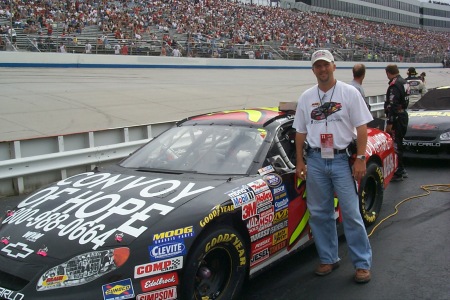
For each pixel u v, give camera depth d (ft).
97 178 11.76
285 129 13.12
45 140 21.94
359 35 179.52
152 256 8.61
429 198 19.31
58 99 46.60
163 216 9.18
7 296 8.20
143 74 76.48
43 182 21.71
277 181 11.52
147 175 11.55
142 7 109.81
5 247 9.12
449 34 283.59
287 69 110.93
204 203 9.68
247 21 137.69
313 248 14.08
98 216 9.41
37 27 78.89
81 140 23.41
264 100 54.54
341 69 125.49
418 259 13.03
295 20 162.20
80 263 8.30
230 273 10.19
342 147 11.39
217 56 103.71
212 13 130.21
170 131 13.91
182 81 70.33
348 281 11.78
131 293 8.32
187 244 8.98
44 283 8.15
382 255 13.42
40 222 9.62
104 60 81.05
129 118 39.04
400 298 10.78
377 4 253.44
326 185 11.75
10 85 53.78
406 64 157.17
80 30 84.89
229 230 9.90
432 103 28.02
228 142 12.35
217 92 59.72
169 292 8.76
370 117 11.22
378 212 16.17
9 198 20.04
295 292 11.24
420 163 26.55
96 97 49.39
